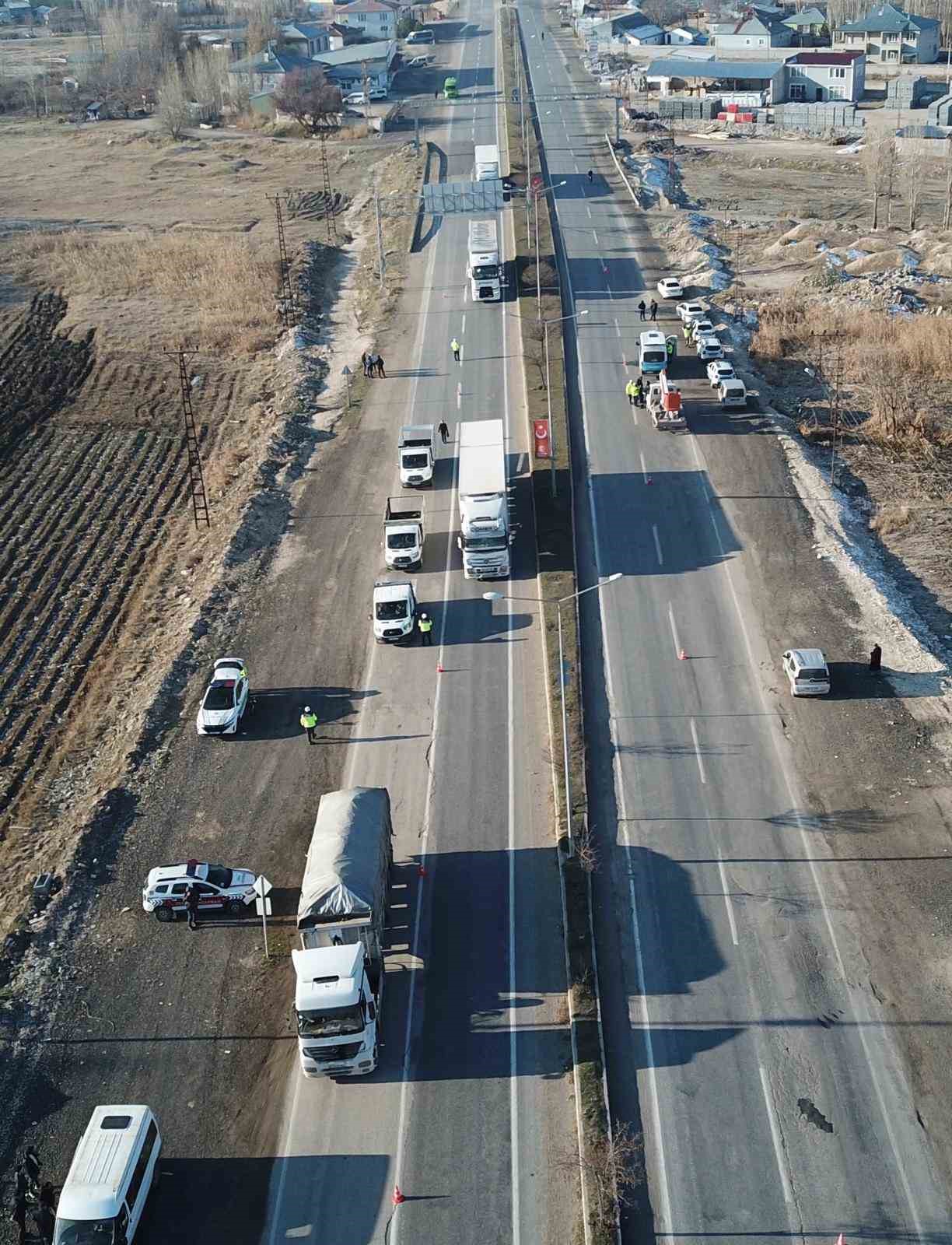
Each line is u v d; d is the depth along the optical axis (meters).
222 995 48.91
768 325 117.12
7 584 83.50
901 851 54.25
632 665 68.50
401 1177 41.69
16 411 111.12
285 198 170.12
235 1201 41.09
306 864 54.78
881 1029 46.19
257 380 114.06
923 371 107.62
